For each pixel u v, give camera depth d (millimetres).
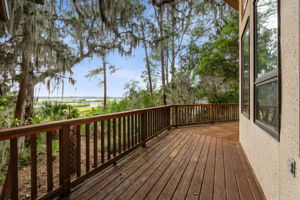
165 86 11211
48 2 4371
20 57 4566
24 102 4613
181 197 1756
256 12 2336
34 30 4031
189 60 12547
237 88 9602
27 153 4438
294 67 1119
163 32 8234
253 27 2395
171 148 3500
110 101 10211
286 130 1238
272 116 1636
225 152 3248
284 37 1295
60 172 1729
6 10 2127
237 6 4422
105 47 7211
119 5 5277
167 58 12250
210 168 2494
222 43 8734
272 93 1651
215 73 9586
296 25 1091
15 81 4465
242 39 3559
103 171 2375
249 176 2244
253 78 2387
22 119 4543
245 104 3191
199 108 6562
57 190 1672
